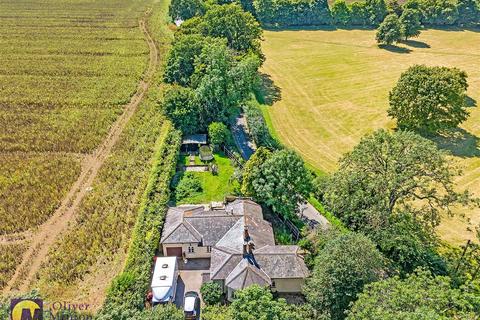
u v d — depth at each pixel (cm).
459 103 8331
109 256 5412
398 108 8631
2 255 5378
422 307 3250
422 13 17650
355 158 5584
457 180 7231
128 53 12888
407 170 5228
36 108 9312
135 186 6775
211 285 4822
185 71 10531
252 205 5975
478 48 14862
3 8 18138
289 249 5144
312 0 18125
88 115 9050
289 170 5809
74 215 6147
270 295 4069
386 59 13550
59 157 7538
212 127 7825
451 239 5909
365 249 4362
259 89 10956
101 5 19288
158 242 5500
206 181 7056
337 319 4178
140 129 8512
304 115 9694
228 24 11275
